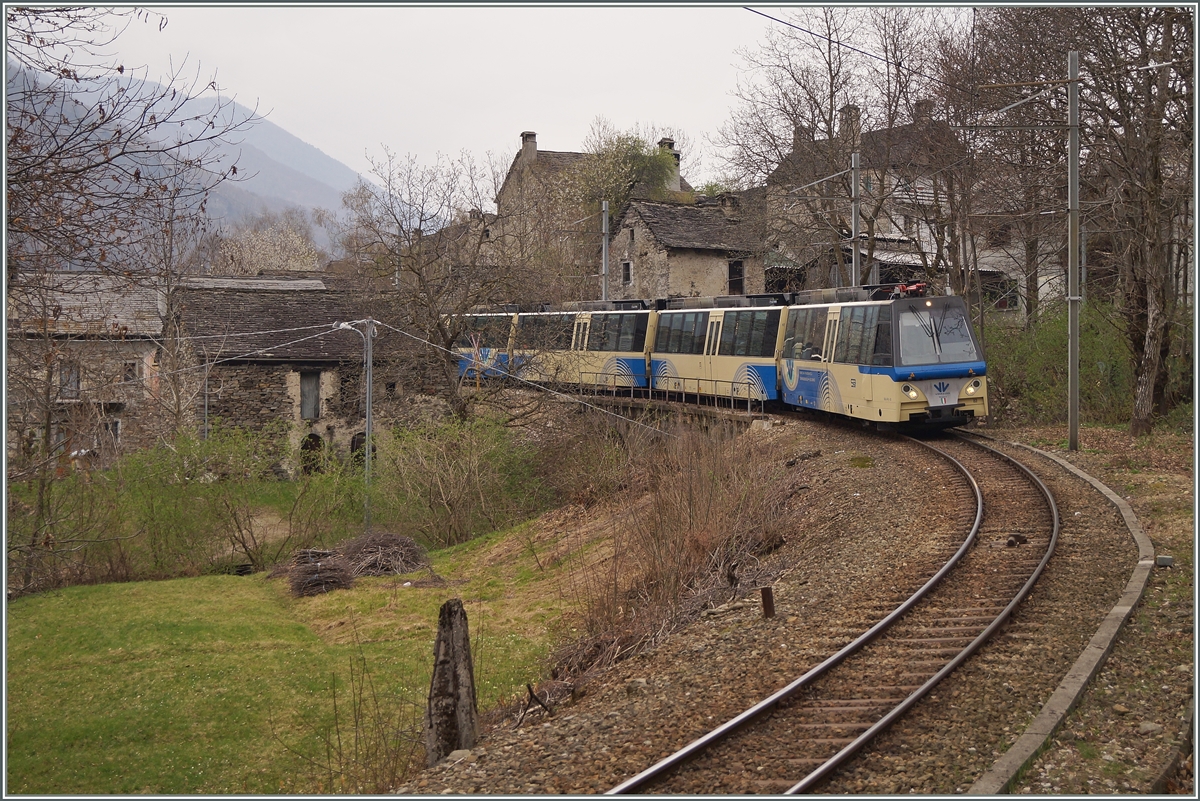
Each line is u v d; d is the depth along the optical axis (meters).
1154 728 7.32
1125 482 16.25
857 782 6.74
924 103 31.52
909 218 35.03
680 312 32.59
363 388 38.44
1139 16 21.72
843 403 23.36
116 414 31.66
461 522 27.88
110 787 10.91
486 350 32.94
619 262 51.78
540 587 19.72
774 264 47.03
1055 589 10.85
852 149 34.38
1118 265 25.36
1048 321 26.58
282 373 37.97
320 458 28.83
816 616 10.98
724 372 29.75
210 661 16.03
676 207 51.03
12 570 16.11
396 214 30.42
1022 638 9.35
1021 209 28.61
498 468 28.69
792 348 26.64
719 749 7.48
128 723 13.06
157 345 32.38
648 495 22.52
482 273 32.34
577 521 24.38
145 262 12.16
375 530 25.12
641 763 7.45
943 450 20.39
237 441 26.88
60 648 17.14
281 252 75.81
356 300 36.69
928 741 7.29
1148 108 21.31
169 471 25.58
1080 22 23.16
